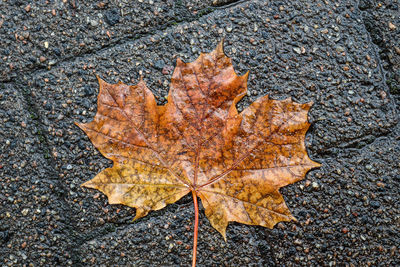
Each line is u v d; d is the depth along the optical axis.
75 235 0.50
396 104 0.51
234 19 0.51
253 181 0.47
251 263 0.50
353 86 0.51
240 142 0.47
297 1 0.51
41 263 0.49
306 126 0.47
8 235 0.49
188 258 0.50
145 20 0.50
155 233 0.50
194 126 0.47
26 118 0.50
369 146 0.50
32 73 0.50
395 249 0.50
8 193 0.50
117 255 0.49
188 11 0.51
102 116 0.47
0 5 0.50
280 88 0.50
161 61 0.50
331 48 0.51
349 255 0.50
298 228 0.50
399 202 0.50
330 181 0.50
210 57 0.47
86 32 0.50
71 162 0.50
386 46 0.51
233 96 0.47
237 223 0.50
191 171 0.47
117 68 0.50
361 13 0.51
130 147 0.47
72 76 0.50
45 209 0.50
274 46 0.51
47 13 0.50
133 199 0.47
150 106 0.47
